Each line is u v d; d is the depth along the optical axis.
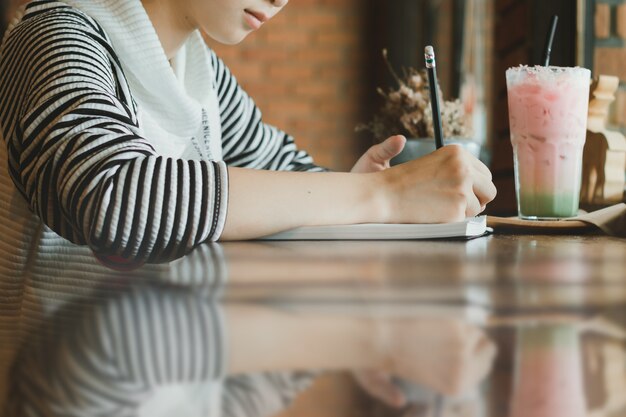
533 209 1.10
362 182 0.90
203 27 1.20
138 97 1.22
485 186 0.96
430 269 0.47
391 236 0.83
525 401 0.17
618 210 0.95
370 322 0.28
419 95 1.63
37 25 1.03
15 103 0.95
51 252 1.03
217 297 0.34
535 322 0.28
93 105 0.88
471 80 3.21
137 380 0.19
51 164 0.84
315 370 0.20
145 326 0.27
